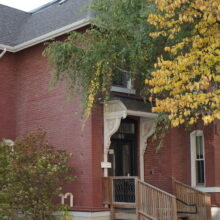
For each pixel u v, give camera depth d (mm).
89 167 14062
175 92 9492
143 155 16156
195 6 9734
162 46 11703
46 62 16172
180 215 14188
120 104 14062
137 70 11992
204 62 9664
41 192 12859
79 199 14164
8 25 18484
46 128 15758
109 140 14438
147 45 11539
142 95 14078
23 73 17125
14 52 17344
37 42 16172
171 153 15742
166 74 9500
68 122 14992
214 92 9242
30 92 16688
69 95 14258
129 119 16203
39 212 12828
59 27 15867
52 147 14117
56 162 14672
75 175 14422
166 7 9773
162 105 9453
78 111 14648
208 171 15508
